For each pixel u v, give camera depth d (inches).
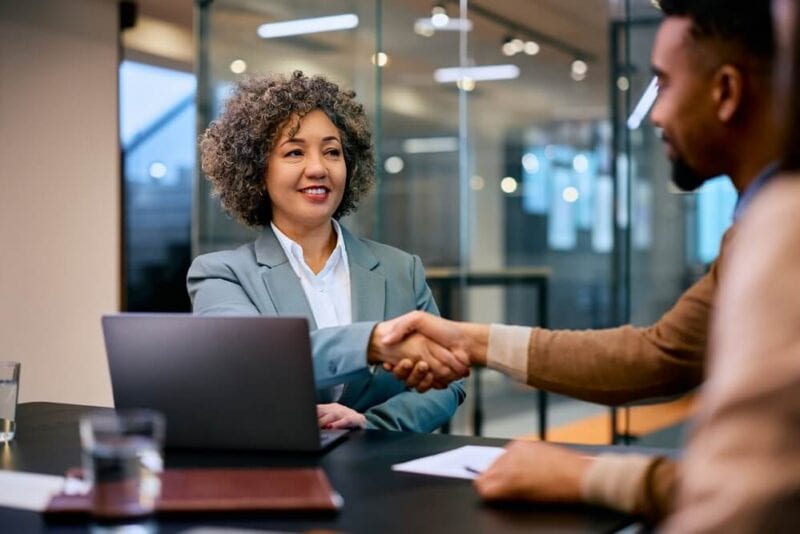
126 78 182.9
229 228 155.9
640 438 183.3
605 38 239.5
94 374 174.9
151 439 39.3
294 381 54.4
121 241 181.2
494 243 339.9
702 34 39.4
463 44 238.4
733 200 226.5
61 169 168.2
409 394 73.5
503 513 43.4
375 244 82.0
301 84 78.0
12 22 158.7
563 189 346.9
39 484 48.3
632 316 231.9
